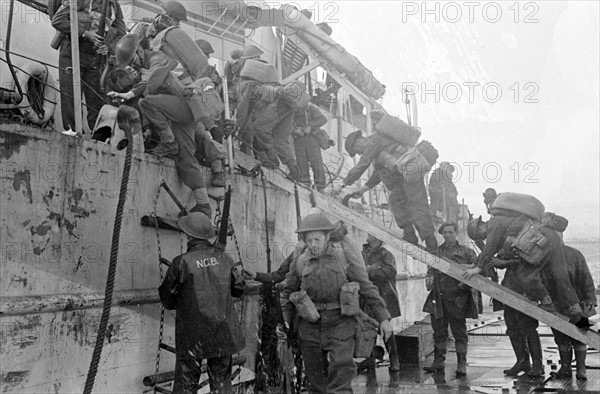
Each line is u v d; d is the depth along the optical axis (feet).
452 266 24.32
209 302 16.44
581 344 23.70
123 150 17.21
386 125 26.00
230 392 17.06
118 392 16.34
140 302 17.16
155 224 17.66
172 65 18.54
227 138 22.18
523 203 23.99
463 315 25.12
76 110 16.97
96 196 16.16
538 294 24.02
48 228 14.73
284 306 19.56
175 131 19.03
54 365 14.47
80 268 15.55
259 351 20.72
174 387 16.55
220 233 17.51
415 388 22.12
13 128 13.98
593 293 25.38
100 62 20.48
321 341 18.43
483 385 22.57
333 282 18.29
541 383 22.88
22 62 21.62
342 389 18.03
